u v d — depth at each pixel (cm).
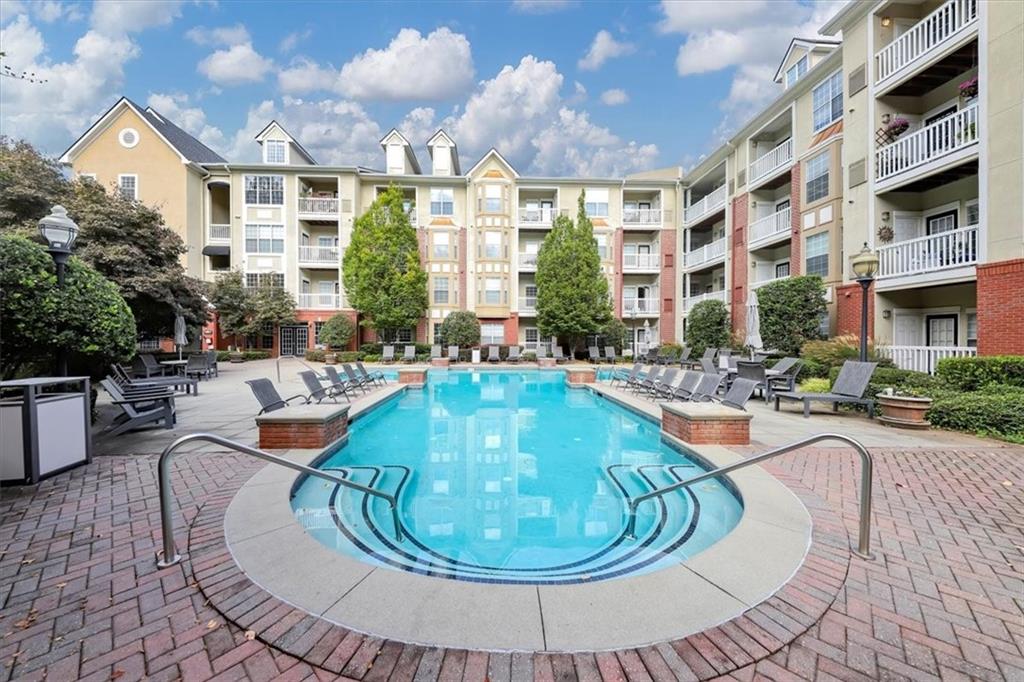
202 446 617
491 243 2753
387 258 2439
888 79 1298
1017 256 961
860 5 1362
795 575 284
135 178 2533
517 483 579
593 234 2667
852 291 1425
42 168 1435
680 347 2427
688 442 629
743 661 212
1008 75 977
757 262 2103
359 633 228
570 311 2423
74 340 669
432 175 2862
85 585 275
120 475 488
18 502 411
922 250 1208
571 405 1162
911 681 202
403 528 444
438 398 1274
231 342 2689
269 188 2694
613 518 473
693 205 2691
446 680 198
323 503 487
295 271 2708
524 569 362
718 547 316
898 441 652
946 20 1156
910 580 282
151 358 1432
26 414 452
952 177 1225
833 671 207
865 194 1384
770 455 370
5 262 596
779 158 1909
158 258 1628
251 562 297
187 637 228
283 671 205
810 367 1267
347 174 2702
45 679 201
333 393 1084
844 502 412
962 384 893
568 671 203
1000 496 428
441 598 254
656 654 214
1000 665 212
